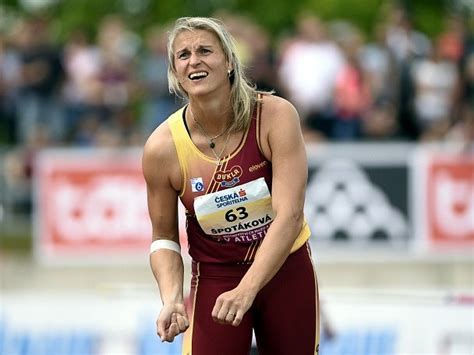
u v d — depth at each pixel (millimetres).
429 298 25453
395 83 36719
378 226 33844
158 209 16078
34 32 37406
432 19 56031
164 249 16141
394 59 37031
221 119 15547
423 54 37562
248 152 15570
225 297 14664
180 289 15719
